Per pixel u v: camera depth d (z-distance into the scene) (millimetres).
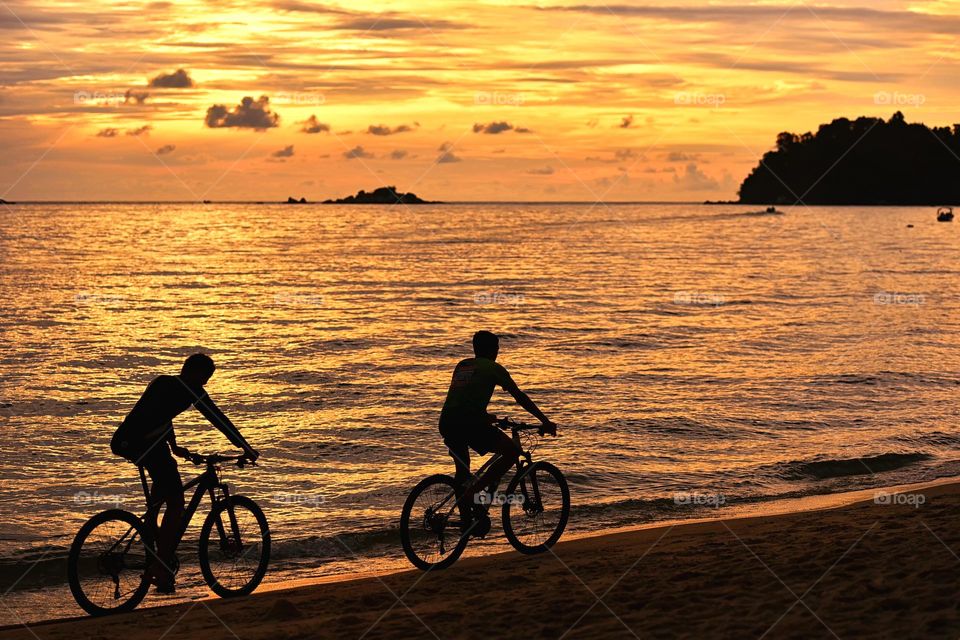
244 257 89062
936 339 32594
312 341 32719
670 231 158375
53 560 10039
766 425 17922
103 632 7121
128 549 7777
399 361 27938
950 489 12641
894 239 130750
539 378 24156
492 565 8930
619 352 29625
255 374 25391
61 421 19047
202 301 48062
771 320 39375
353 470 14664
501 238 133625
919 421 18328
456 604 7453
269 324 38125
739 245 113938
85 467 14945
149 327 36875
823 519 10609
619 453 15469
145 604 8148
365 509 12289
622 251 100312
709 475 14070
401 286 57594
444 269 73062
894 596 6836
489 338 8836
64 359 28453
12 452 15977
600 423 18000
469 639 6508
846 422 18266
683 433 17141
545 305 45875
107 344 31875
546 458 15023
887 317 40406
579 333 34719
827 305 45969
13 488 13547
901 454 15328
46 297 48781
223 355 29344
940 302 47625
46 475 14383
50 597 8773
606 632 6469
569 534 10719
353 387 23234
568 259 86500
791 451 15688
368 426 18250
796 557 8422
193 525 11320
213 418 7668
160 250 100562
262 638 6691
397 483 13766
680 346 31000
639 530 10734
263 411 20000
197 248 105875
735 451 15711
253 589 8375
